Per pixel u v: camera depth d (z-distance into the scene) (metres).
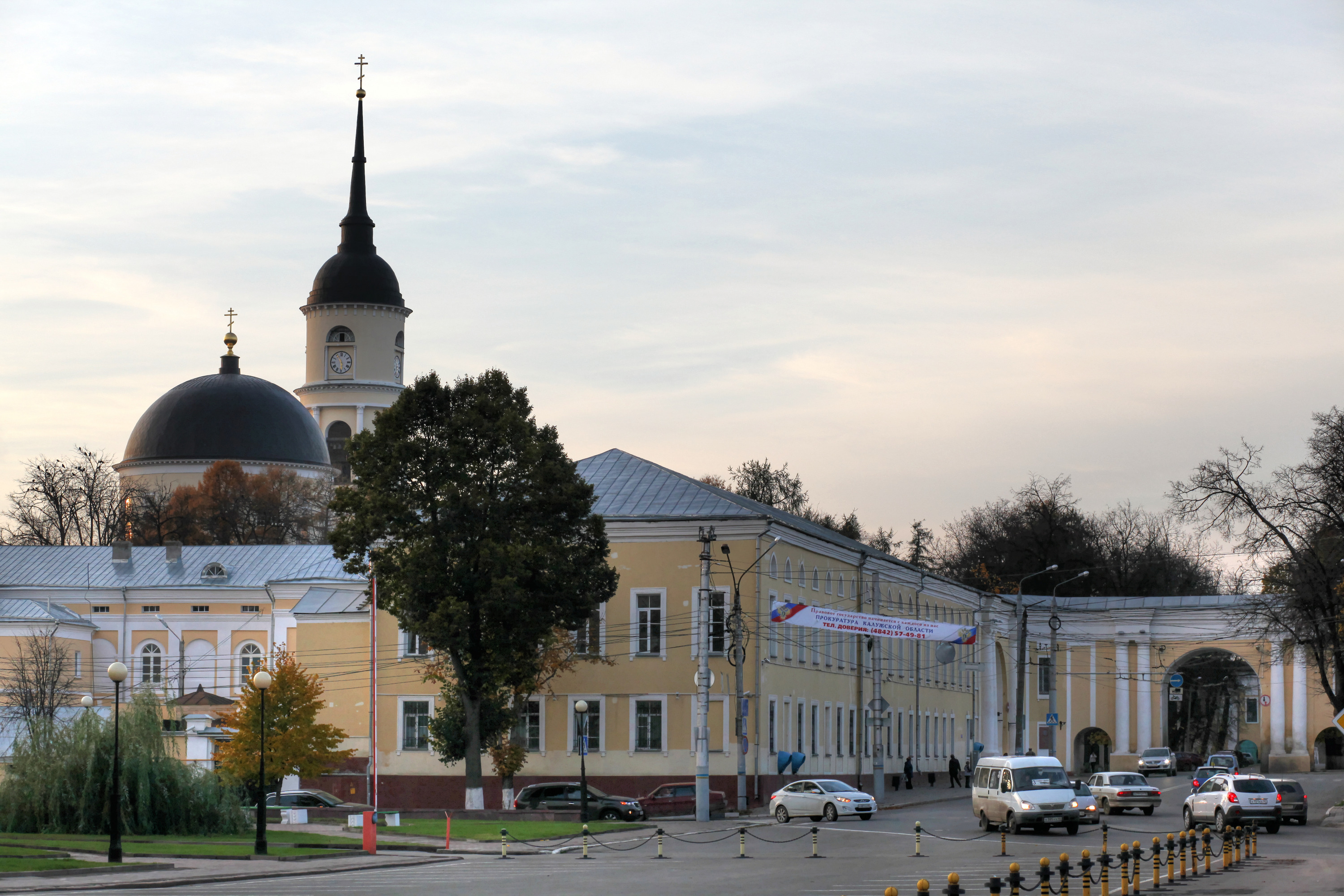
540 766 67.06
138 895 29.70
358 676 72.31
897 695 85.56
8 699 85.25
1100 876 32.28
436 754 68.88
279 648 78.81
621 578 67.56
